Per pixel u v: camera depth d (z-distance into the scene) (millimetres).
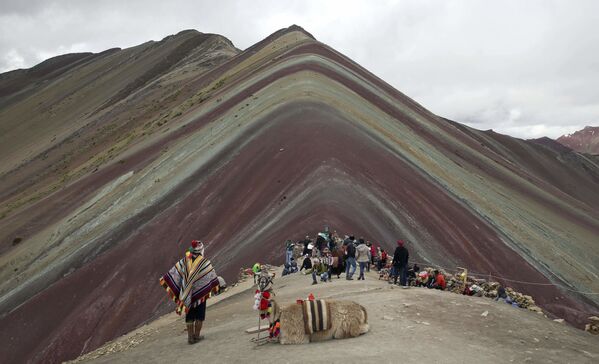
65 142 136500
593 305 41375
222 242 40812
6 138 175500
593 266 55750
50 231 59062
